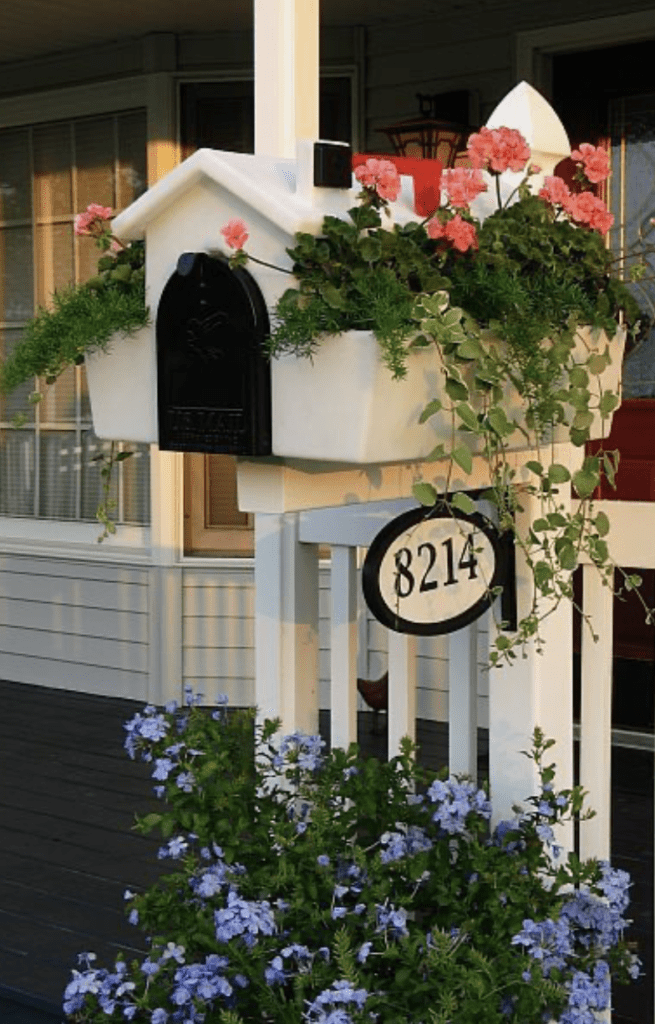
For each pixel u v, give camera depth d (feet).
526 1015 10.65
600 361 10.48
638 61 24.99
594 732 11.80
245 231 9.56
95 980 11.63
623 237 25.21
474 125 26.61
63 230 31.07
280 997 11.22
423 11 26.78
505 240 10.11
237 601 29.22
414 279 9.79
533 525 10.27
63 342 10.57
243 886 11.68
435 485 10.90
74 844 21.62
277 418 9.75
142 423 10.62
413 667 12.97
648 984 14.87
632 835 20.81
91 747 26.94
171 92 28.94
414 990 10.55
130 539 30.40
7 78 31.32
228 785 12.14
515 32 25.82
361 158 10.97
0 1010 16.05
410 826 12.07
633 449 23.26
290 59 12.97
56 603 31.55
